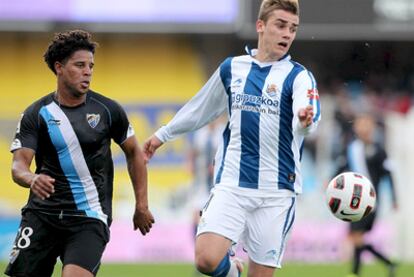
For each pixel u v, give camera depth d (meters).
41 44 56.44
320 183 53.38
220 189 20.52
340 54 55.94
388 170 41.03
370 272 42.72
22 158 19.47
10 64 56.28
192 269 44.06
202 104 21.55
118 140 20.20
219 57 56.81
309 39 53.38
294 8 20.22
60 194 19.66
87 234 19.50
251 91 20.34
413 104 54.75
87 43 19.53
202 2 52.22
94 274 19.20
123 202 52.62
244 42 56.25
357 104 54.88
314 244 51.78
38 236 19.64
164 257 52.00
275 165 20.30
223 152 20.80
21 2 52.22
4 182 53.97
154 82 56.44
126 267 45.22
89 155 19.67
